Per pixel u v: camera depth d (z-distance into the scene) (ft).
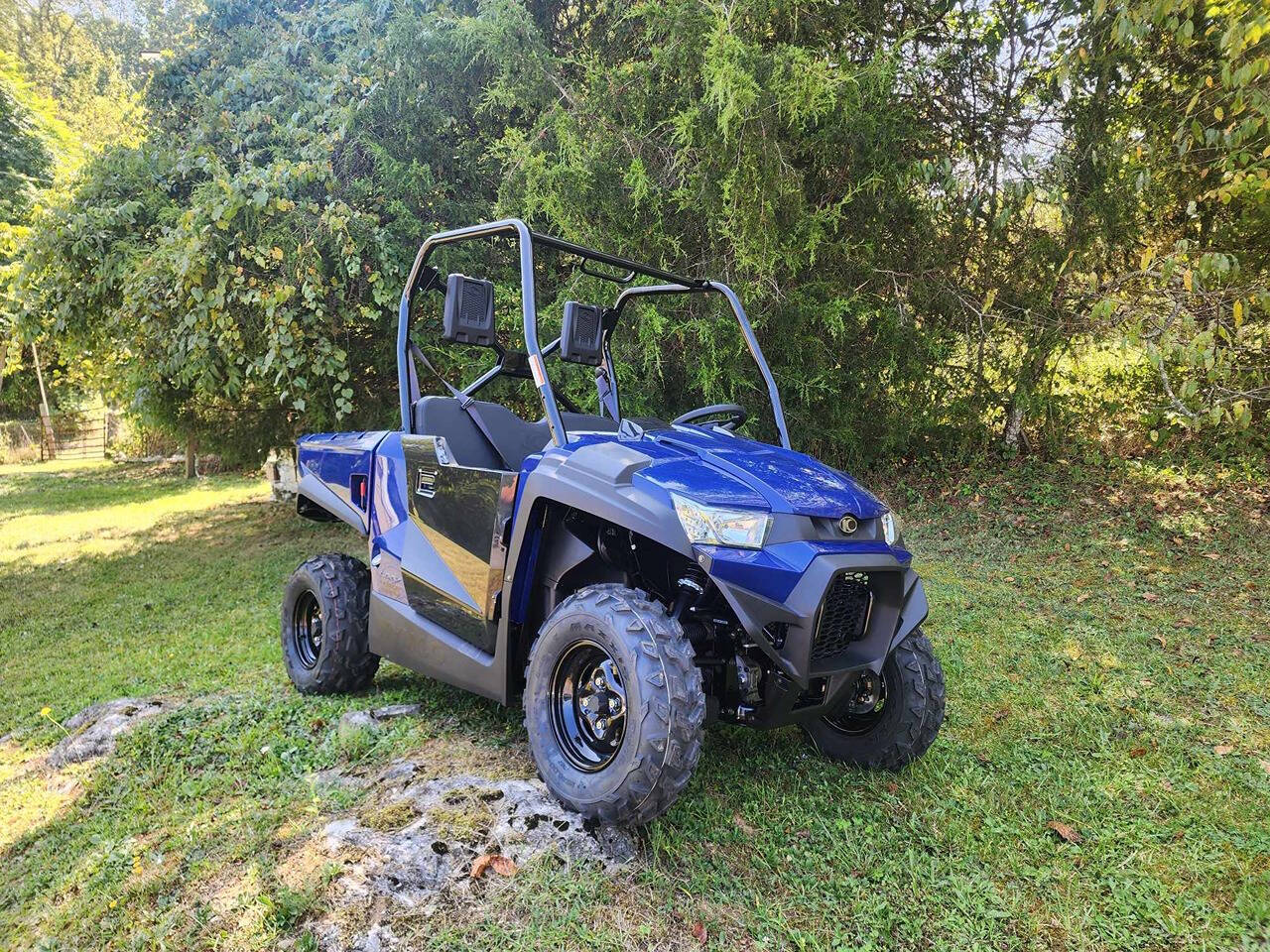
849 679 8.31
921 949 6.72
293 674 12.28
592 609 7.79
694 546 7.57
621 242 18.67
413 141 22.06
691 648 7.50
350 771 9.32
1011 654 13.60
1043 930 6.98
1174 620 15.20
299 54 24.21
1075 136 21.38
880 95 18.30
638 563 8.96
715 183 17.80
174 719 11.06
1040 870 7.77
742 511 7.73
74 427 74.90
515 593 8.85
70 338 24.62
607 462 8.29
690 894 7.13
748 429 21.57
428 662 10.28
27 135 52.39
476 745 9.80
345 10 22.88
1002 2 22.20
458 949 6.31
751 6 17.25
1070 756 10.18
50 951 6.70
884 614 8.50
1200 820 8.71
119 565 25.12
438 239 11.00
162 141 24.50
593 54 19.71
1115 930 6.98
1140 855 8.07
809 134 19.04
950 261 22.75
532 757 9.11
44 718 12.42
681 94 18.29
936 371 23.48
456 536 9.88
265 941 6.46
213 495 41.50
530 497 8.64
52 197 22.91
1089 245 21.22
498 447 11.62
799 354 20.89
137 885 7.38
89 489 46.06
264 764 9.63
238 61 26.50
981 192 22.27
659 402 20.95
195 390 24.61
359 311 22.03
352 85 21.45
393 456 11.38
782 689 7.80
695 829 8.11
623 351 19.79
